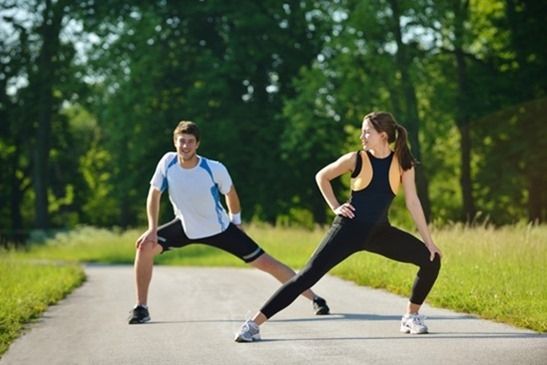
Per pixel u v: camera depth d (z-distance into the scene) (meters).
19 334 9.65
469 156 43.19
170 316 10.82
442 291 11.54
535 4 42.03
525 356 7.34
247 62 44.69
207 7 44.22
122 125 44.69
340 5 41.50
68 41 47.25
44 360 7.99
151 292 14.16
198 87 44.75
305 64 45.53
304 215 57.81
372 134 8.68
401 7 39.34
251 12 44.16
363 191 8.73
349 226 8.67
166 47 45.34
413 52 40.66
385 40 39.78
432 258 8.78
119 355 8.07
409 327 8.91
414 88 40.62
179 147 10.20
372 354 7.66
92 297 13.79
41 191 49.22
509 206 44.69
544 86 41.81
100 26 44.47
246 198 46.00
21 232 49.22
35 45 47.69
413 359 7.37
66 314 11.45
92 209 72.38
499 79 42.41
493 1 44.41
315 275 8.60
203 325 9.88
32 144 55.19
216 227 10.45
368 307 11.27
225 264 25.33
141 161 46.81
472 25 43.62
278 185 46.03
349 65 40.06
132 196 48.16
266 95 46.78
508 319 9.52
